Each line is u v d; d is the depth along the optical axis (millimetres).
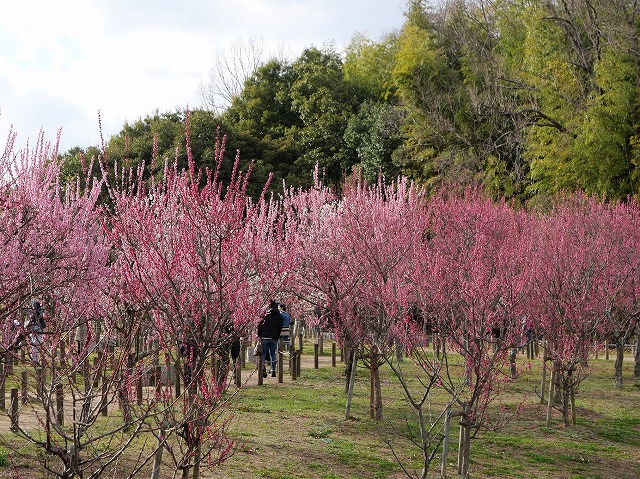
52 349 6609
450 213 18812
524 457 12789
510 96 38875
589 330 15531
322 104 48938
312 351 27344
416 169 41906
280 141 47531
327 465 11227
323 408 15438
